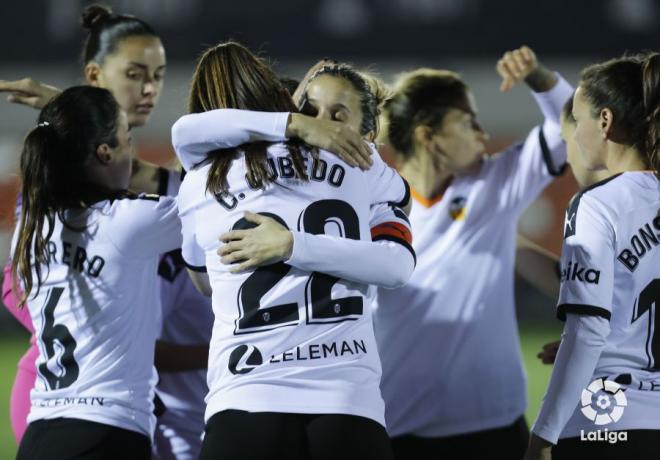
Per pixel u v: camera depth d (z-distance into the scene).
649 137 9.91
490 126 52.00
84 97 11.23
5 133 52.19
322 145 9.48
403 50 49.34
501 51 49.69
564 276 9.85
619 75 10.12
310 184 9.43
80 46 49.62
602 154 10.41
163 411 13.19
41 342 10.98
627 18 49.00
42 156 10.91
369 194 9.68
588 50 49.31
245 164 9.52
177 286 12.93
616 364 9.77
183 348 12.76
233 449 8.93
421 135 13.15
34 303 11.09
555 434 9.64
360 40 49.25
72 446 10.47
